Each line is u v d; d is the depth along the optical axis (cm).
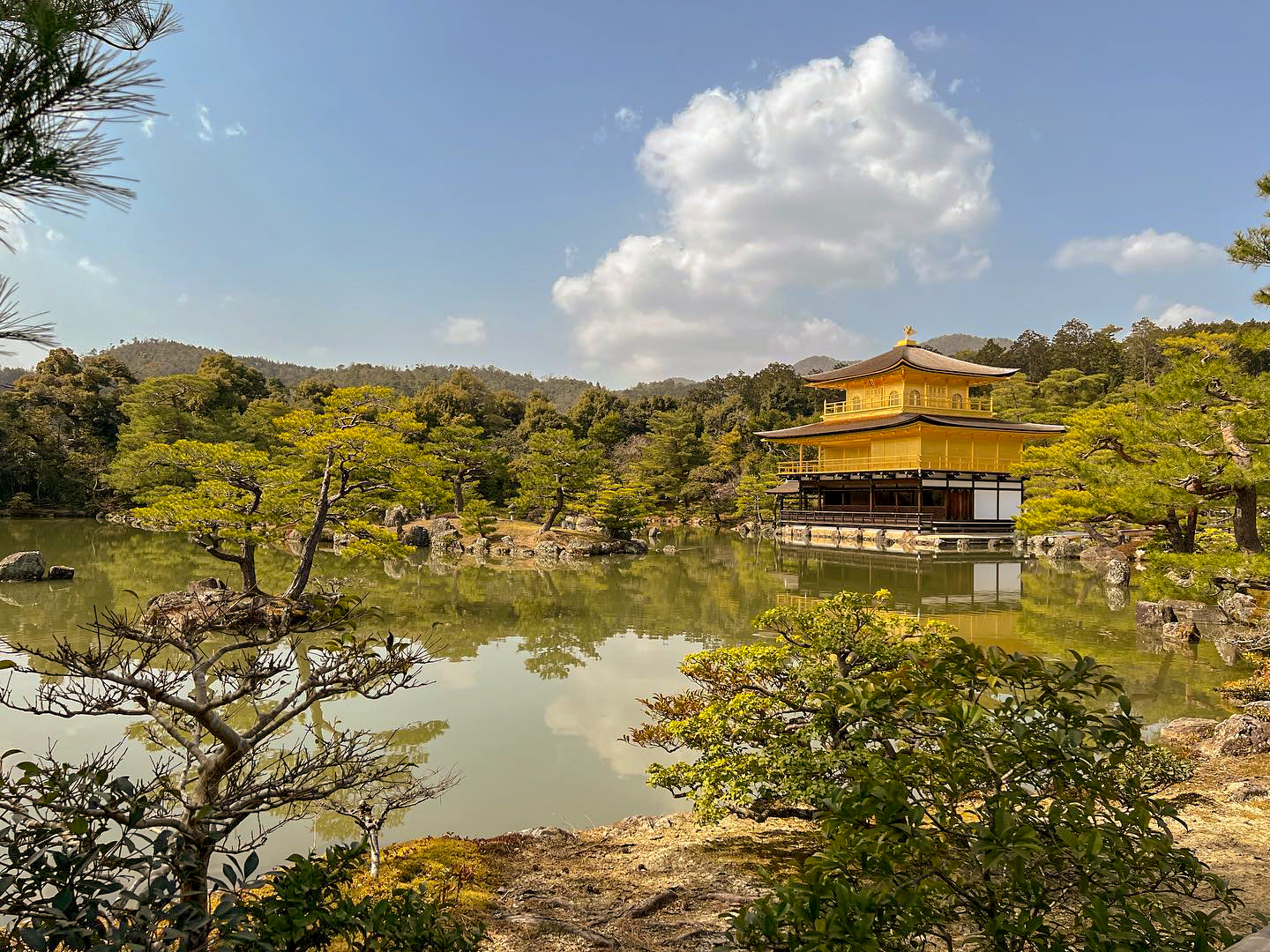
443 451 4328
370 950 311
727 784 617
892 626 690
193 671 343
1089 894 270
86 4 254
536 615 2002
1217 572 1266
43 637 1548
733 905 527
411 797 550
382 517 4359
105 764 410
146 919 272
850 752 570
